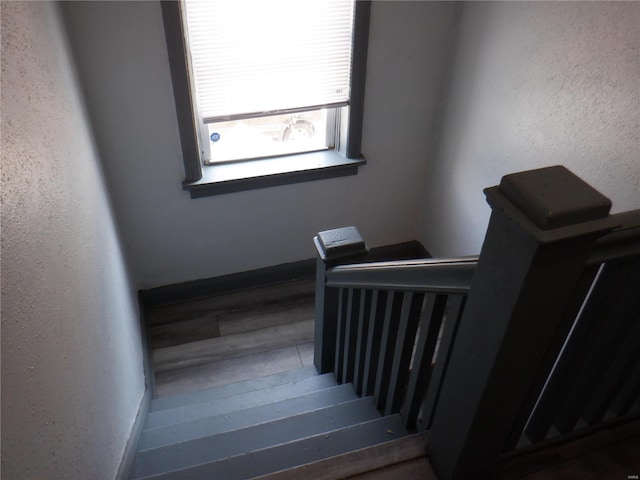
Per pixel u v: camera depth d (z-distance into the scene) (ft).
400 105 10.09
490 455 4.26
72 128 6.26
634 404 5.71
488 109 8.76
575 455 4.57
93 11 7.52
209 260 11.03
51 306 4.12
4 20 4.19
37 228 4.03
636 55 5.84
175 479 5.39
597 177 6.79
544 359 3.75
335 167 10.30
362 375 6.92
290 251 11.55
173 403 8.87
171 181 9.61
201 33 8.24
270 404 7.20
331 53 9.06
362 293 5.77
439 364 4.44
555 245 2.82
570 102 6.95
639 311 3.71
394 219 11.93
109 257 7.43
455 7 9.12
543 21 7.16
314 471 4.56
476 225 9.96
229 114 9.08
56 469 3.76
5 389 3.04
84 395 4.78
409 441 4.77
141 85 8.37
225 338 10.60
